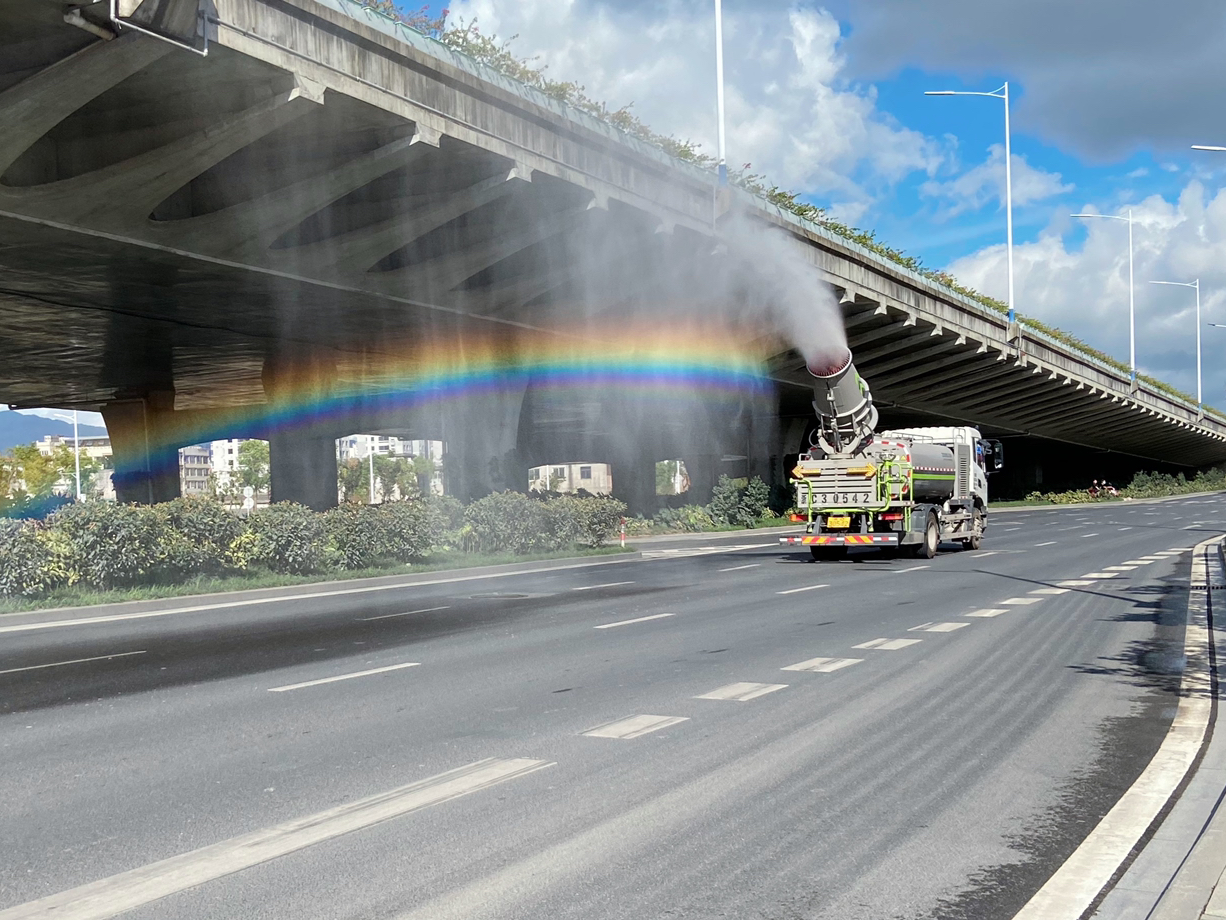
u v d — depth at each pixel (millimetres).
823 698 9281
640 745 7582
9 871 5102
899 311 43688
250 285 27391
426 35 22406
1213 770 6820
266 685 10258
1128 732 7949
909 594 18562
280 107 19000
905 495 26547
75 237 22172
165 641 13852
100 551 19266
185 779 6770
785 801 6199
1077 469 118062
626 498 65688
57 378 48531
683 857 5258
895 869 5086
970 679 10180
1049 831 5652
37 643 13945
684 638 13312
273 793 6418
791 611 16234
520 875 5008
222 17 17297
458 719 8531
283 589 20562
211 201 22906
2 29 16375
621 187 27703
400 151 21812
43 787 6621
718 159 32062
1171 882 4824
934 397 61406
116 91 18891
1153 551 29734
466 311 32094
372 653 12344
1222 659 11211
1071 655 11602
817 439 27203
